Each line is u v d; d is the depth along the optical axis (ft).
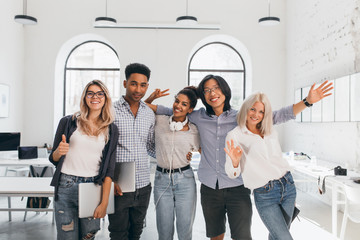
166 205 6.94
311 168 12.60
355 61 12.58
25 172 19.34
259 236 10.48
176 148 6.96
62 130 6.18
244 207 6.66
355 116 12.05
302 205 14.61
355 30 12.61
